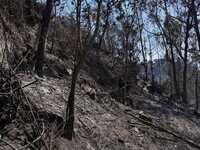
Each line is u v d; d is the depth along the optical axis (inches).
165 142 442.3
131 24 616.7
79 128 330.3
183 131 617.6
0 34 318.7
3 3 302.5
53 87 385.7
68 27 390.6
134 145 374.9
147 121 510.3
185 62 1071.0
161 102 813.2
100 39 843.4
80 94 444.1
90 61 692.7
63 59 510.9
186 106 912.3
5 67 264.8
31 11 522.6
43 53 413.4
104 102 498.0
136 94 775.1
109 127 387.5
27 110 246.5
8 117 222.1
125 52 654.5
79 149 281.3
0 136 207.3
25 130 223.8
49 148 219.8
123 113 496.4
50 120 272.4
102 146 324.2
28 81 331.6
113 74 700.0
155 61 1326.3
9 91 225.3
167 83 1477.6
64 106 345.1
